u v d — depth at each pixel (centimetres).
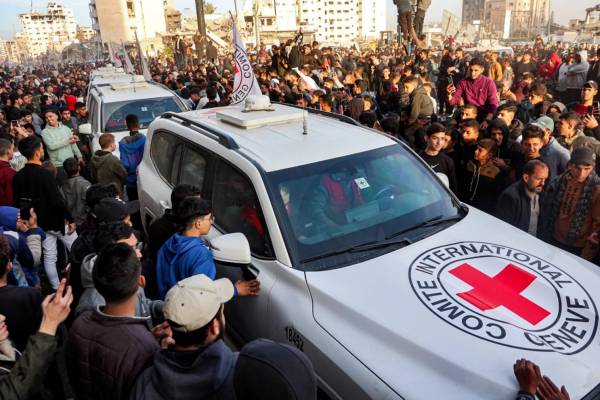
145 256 460
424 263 286
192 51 2900
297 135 381
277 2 9350
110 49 2602
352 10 15662
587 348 228
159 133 479
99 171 625
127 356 202
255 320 298
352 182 333
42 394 354
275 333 280
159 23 8138
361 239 307
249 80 613
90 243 326
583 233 380
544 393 203
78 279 320
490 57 1336
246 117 409
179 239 303
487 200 468
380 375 222
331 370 241
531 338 231
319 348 248
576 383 210
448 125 582
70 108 1401
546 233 403
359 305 253
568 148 507
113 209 331
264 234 306
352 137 378
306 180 323
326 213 313
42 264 545
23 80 2922
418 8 1402
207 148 380
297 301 271
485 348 224
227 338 342
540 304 254
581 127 532
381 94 1060
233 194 340
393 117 632
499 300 256
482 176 463
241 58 608
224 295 194
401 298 257
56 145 784
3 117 1163
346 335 244
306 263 288
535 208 394
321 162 337
